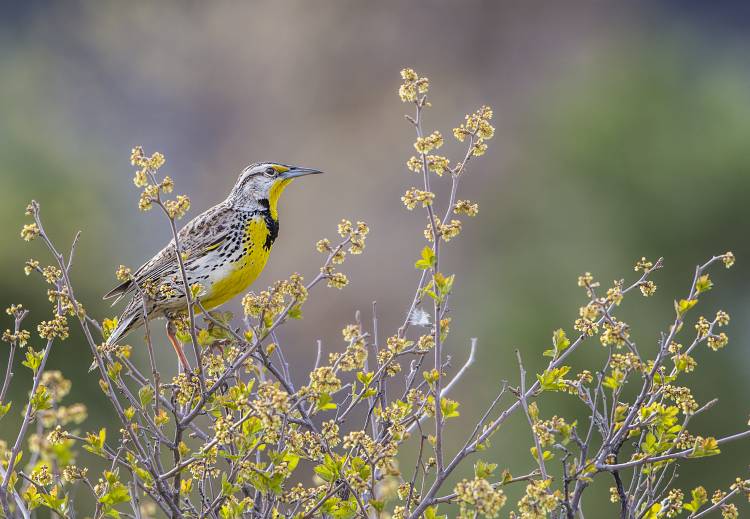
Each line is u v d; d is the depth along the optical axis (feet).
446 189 84.69
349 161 96.58
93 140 95.96
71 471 16.38
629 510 16.37
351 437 15.88
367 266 81.25
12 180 62.49
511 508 38.93
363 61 105.91
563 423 15.78
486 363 51.03
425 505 15.52
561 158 65.26
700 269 16.30
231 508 15.84
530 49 102.78
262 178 23.47
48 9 108.47
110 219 65.98
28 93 100.22
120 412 16.06
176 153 102.89
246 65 107.65
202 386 16.47
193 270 22.62
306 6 108.78
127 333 22.39
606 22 101.81
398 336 17.16
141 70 106.93
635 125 62.13
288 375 17.97
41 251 48.47
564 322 51.06
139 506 16.31
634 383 39.52
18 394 38.27
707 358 45.27
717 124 60.64
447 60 105.19
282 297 16.46
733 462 41.86
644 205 57.57
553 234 60.23
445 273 70.38
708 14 99.60
